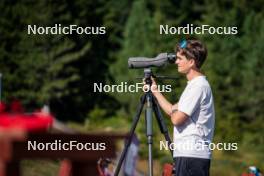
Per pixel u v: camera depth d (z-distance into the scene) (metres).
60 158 6.21
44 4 119.38
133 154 19.91
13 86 122.25
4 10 120.69
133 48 131.00
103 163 14.18
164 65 15.11
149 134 16.05
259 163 76.62
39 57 122.31
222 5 127.69
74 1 122.94
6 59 121.69
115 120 123.94
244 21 127.50
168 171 15.18
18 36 121.81
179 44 14.87
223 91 115.44
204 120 14.54
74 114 127.50
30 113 6.36
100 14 131.38
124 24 145.25
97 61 132.12
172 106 14.99
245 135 100.38
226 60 121.25
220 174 66.38
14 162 5.93
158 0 142.25
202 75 14.81
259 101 113.56
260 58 121.06
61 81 124.31
